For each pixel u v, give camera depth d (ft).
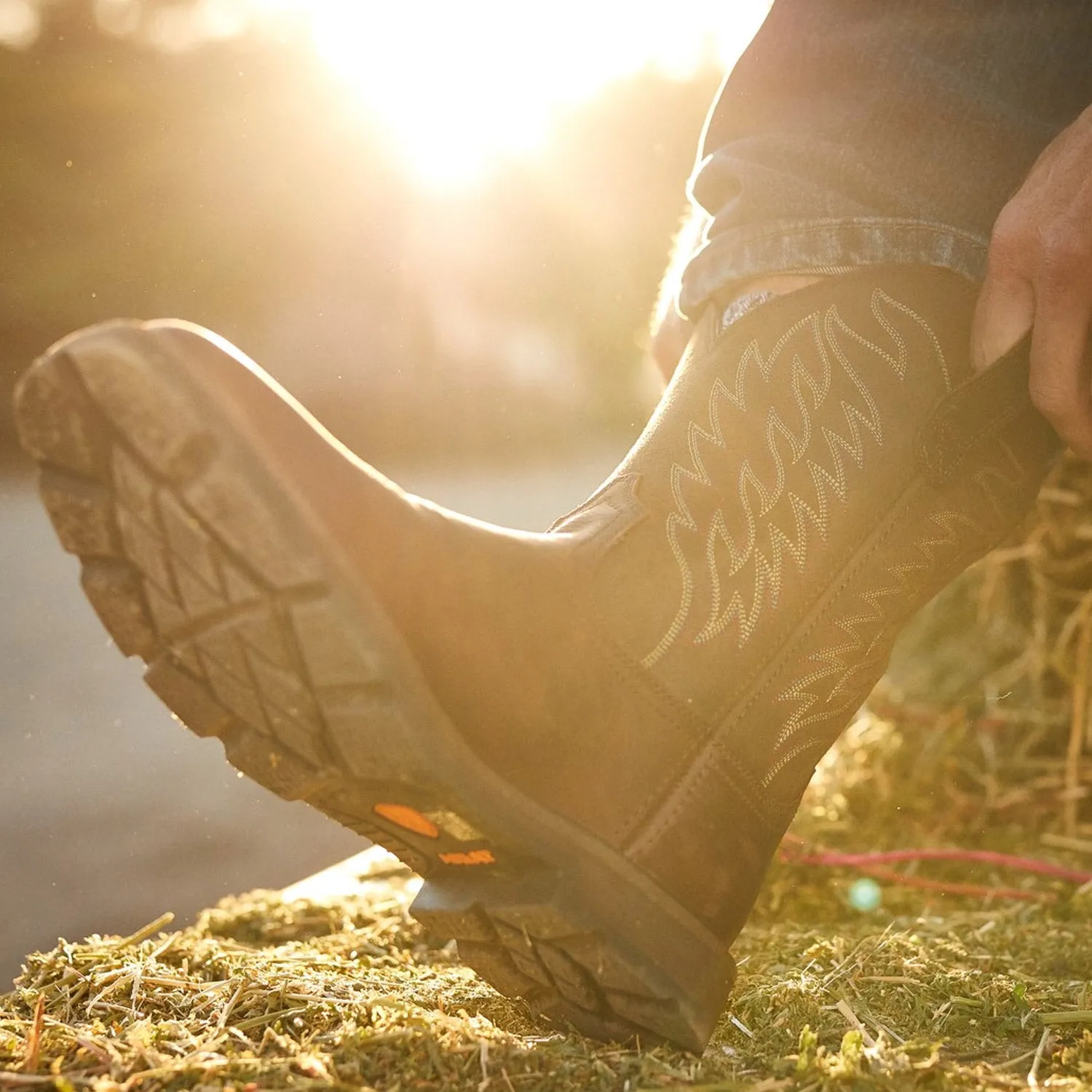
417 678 2.41
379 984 3.13
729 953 2.87
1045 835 5.45
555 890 2.61
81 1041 2.63
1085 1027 2.92
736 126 3.50
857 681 3.16
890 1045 2.75
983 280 3.20
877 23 3.33
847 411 3.08
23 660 11.53
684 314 3.41
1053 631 5.96
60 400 2.29
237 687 2.50
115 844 6.47
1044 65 3.33
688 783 2.83
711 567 2.93
